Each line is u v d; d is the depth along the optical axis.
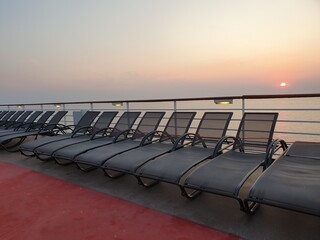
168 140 4.01
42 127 5.81
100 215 2.41
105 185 3.18
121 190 3.00
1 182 3.45
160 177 2.55
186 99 4.96
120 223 2.24
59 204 2.69
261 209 2.33
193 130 4.25
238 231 2.01
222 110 4.43
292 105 4.00
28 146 4.27
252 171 2.39
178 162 2.79
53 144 4.18
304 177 2.07
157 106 5.46
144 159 3.03
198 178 2.33
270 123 3.34
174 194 2.80
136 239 1.98
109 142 4.20
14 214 2.50
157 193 2.85
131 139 4.36
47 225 2.26
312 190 1.81
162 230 2.09
